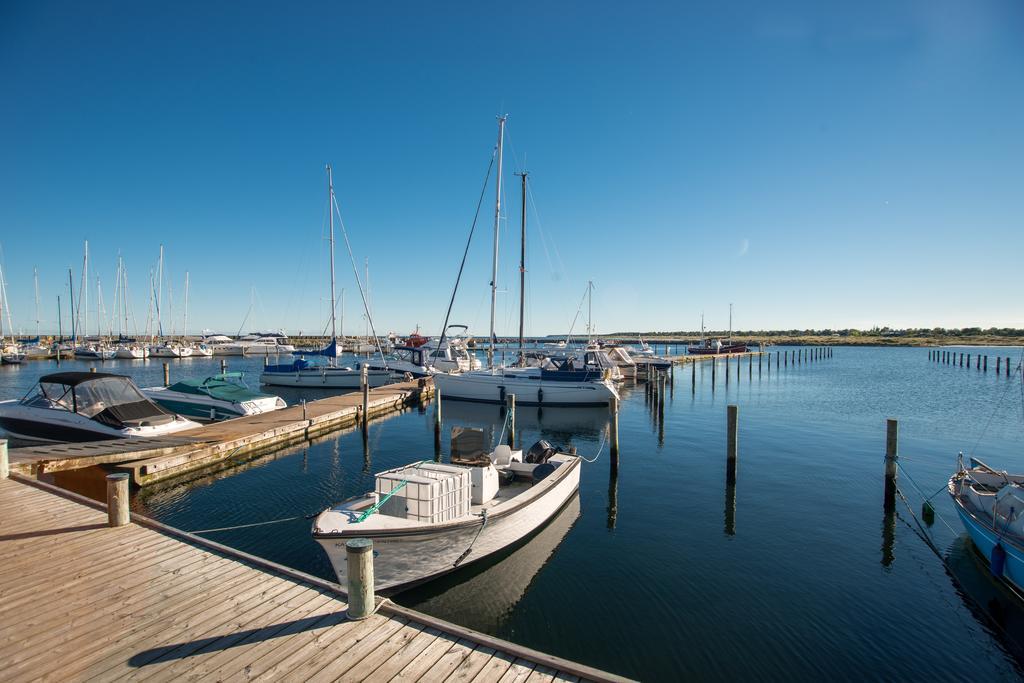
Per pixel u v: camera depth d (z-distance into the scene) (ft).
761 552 32.73
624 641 23.61
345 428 74.59
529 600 27.14
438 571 26.73
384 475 27.30
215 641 16.51
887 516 38.96
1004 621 25.12
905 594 27.63
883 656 22.57
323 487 45.78
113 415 53.52
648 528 36.73
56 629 17.12
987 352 304.30
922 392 120.57
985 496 31.65
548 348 142.82
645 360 160.66
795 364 227.61
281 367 121.90
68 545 24.04
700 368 195.11
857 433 70.79
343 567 23.82
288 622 17.65
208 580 20.66
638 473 50.83
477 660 15.62
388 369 126.21
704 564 31.12
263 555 31.71
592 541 34.45
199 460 49.70
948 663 22.12
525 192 121.70
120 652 15.88
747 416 85.66
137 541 24.57
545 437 70.95
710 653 22.74
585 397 92.48
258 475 49.49
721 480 48.39
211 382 78.23
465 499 27.96
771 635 24.03
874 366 213.66
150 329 238.89
